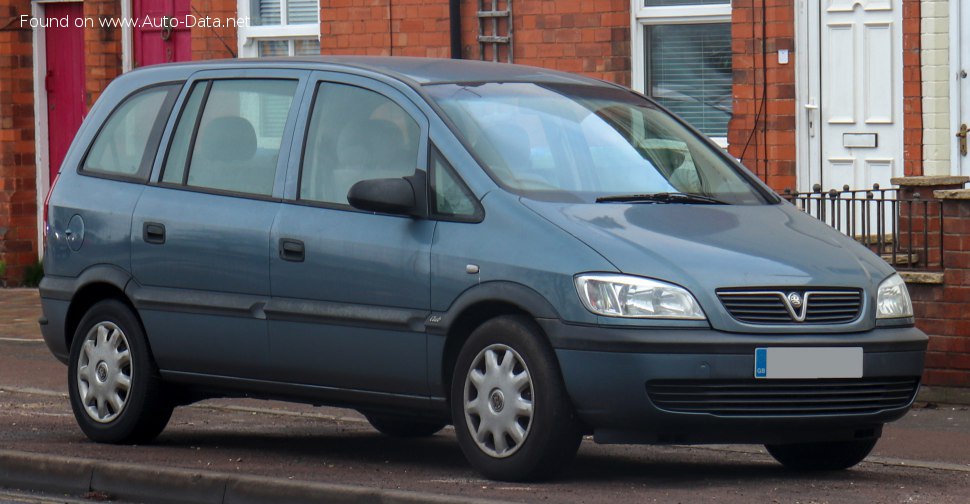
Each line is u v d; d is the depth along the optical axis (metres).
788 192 21.91
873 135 24.39
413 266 14.14
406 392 14.38
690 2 26.38
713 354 12.88
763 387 13.09
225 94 16.31
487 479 13.98
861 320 13.55
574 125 15.20
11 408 19.88
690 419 12.98
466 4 27.97
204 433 17.84
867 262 14.17
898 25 24.14
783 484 14.10
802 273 13.44
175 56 33.25
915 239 20.66
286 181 15.38
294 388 15.27
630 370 12.87
